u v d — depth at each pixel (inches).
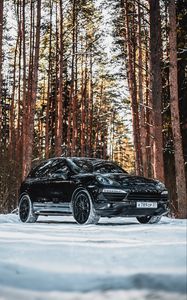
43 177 417.1
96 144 1747.0
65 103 1435.8
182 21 753.0
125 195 352.2
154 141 550.3
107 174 368.8
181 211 518.9
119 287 86.9
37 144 1326.3
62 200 383.9
